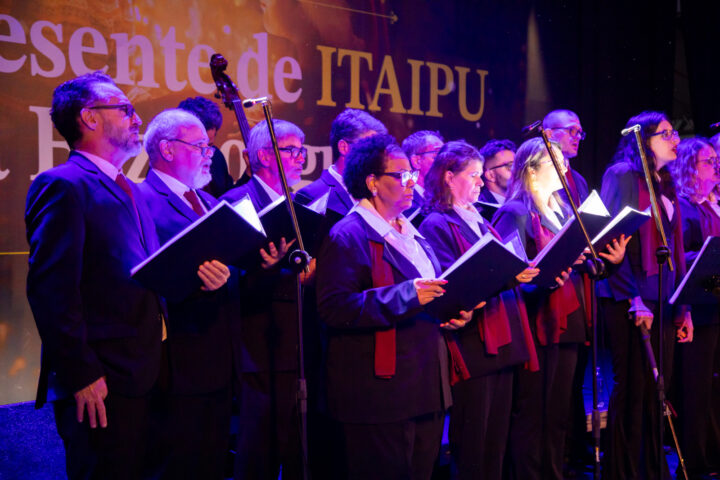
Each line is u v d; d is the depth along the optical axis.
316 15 4.61
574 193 3.28
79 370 1.85
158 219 2.24
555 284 2.68
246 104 2.11
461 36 5.27
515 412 2.88
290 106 4.52
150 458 2.24
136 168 3.96
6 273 3.65
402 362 2.21
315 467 2.72
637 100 6.04
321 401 2.27
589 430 3.80
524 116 5.60
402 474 2.21
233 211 1.88
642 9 6.02
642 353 3.10
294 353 2.64
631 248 3.13
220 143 4.26
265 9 4.40
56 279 1.85
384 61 4.92
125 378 1.97
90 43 3.82
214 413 2.29
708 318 3.49
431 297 2.04
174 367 2.19
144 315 2.01
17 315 3.69
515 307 2.64
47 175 1.94
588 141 5.86
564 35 5.74
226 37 4.27
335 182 3.02
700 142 3.61
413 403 2.20
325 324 2.27
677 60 6.16
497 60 5.46
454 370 2.43
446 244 2.56
